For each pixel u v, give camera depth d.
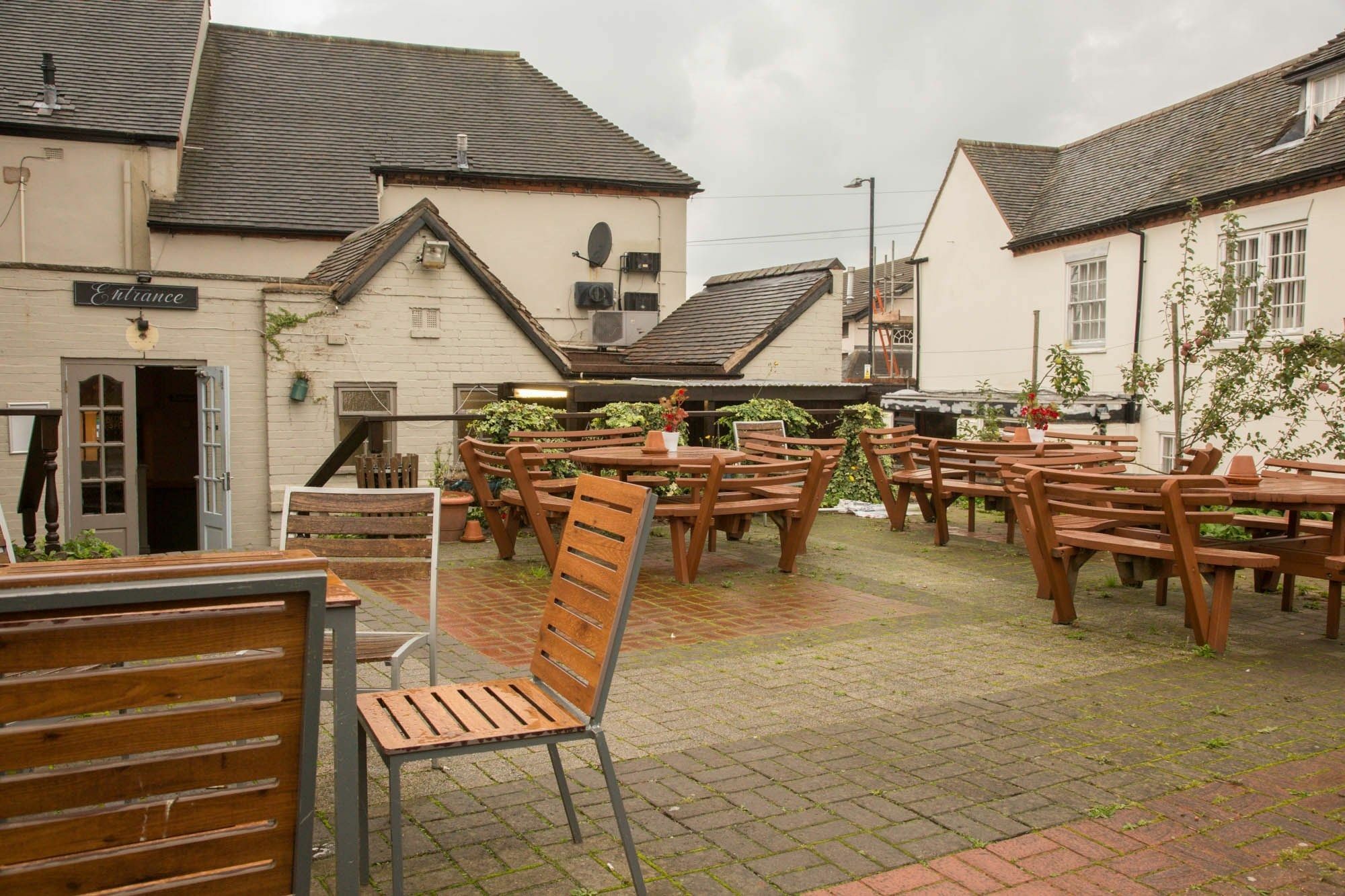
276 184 19.52
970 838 3.45
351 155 20.94
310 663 1.95
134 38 19.59
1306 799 3.79
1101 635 6.38
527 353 12.66
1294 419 13.67
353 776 2.31
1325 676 5.46
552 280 22.14
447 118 22.86
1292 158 16.48
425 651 5.92
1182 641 6.20
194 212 18.08
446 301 12.21
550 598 3.52
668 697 5.05
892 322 48.12
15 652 1.75
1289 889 3.11
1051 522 6.62
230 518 11.10
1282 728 4.60
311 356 11.55
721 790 3.86
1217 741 4.37
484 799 3.77
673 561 8.80
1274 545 6.91
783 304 17.42
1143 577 6.75
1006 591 7.79
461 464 12.38
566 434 10.42
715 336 17.92
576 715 3.11
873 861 3.28
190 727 1.88
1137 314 19.31
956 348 25.39
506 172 21.36
